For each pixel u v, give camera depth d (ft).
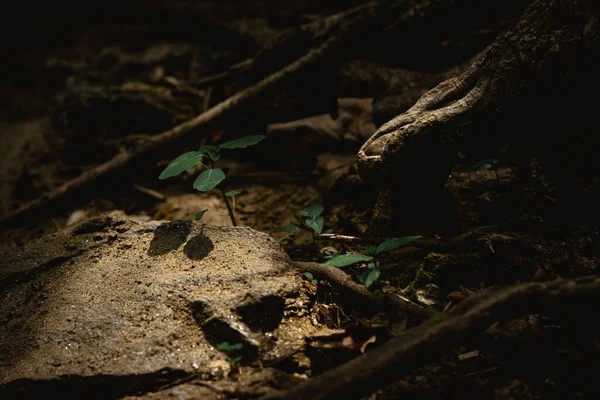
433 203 9.81
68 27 24.21
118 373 7.09
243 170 15.24
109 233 9.74
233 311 7.59
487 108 8.56
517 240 8.71
